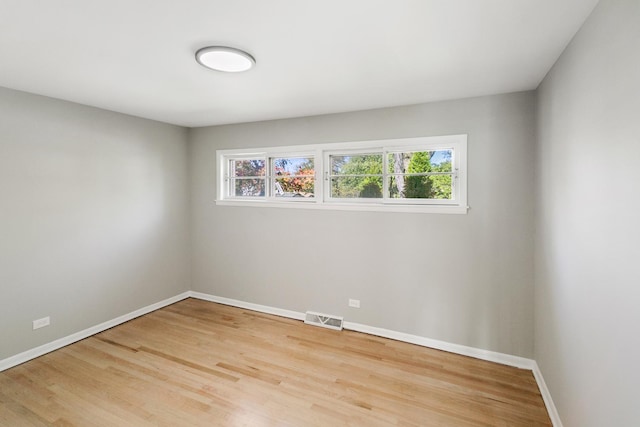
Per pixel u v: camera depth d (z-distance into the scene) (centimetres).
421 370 268
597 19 142
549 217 224
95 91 273
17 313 276
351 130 337
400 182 326
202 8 145
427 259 308
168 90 269
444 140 295
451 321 300
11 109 269
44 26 162
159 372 263
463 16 153
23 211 279
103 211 343
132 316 375
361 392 238
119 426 202
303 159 378
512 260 276
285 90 267
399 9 146
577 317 169
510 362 278
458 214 293
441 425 204
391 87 258
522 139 268
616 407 126
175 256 430
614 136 127
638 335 110
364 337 329
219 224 425
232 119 383
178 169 430
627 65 116
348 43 182
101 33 170
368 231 334
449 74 230
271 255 391
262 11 148
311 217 363
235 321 370
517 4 143
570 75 179
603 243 138
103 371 265
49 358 286
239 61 202
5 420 206
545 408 221
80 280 323
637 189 110
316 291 364
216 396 233
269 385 246
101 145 338
